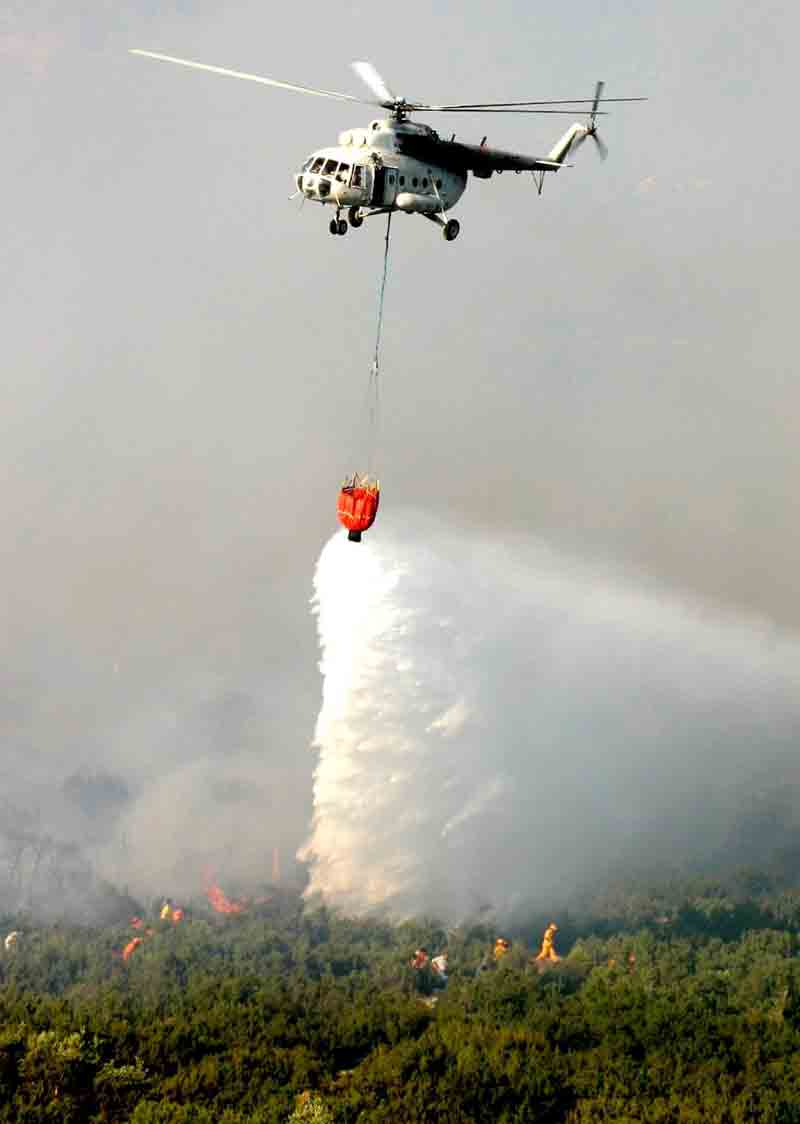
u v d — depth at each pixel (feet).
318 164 387.75
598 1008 477.77
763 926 604.49
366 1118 411.13
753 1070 438.40
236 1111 410.72
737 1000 495.82
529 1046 447.01
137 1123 400.67
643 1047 455.63
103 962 552.41
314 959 555.69
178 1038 452.35
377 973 536.42
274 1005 485.56
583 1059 444.55
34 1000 471.62
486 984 504.43
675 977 517.55
